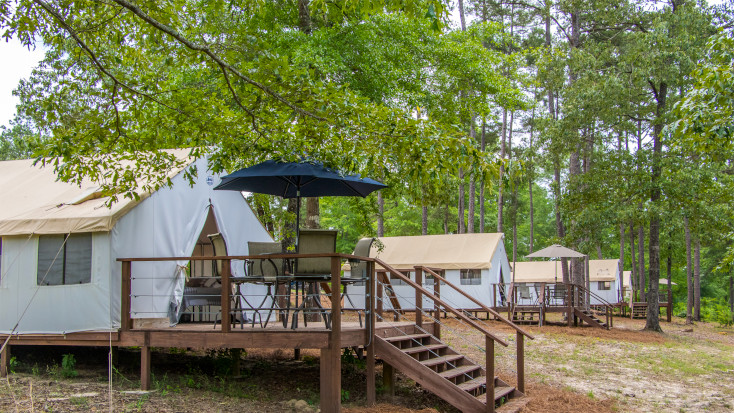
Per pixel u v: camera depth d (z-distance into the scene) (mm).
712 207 20438
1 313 9352
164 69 10367
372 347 8406
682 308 39156
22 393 7812
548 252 21688
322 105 7816
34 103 8898
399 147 8055
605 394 10234
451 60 14227
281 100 7977
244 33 8727
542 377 11422
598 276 35312
